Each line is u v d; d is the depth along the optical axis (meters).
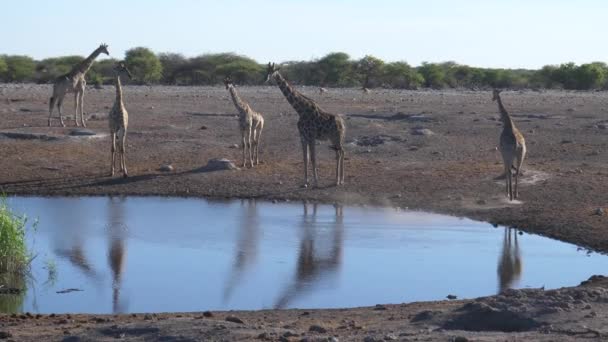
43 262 21.67
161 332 13.12
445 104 65.00
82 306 17.73
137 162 36.66
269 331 13.09
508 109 58.56
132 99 66.38
